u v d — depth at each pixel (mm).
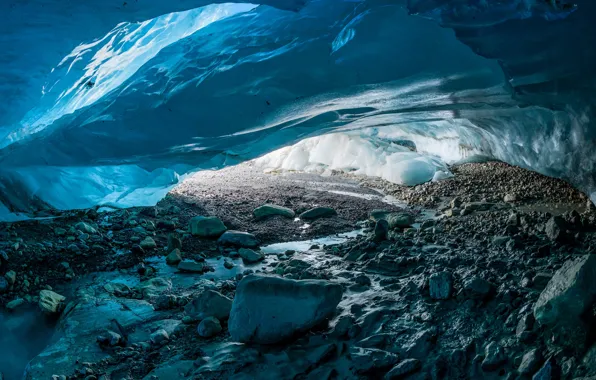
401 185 7969
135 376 3006
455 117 5879
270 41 4625
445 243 4789
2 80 4215
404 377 2799
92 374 3012
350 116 5156
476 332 3057
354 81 4227
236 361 3023
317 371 2916
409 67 3994
